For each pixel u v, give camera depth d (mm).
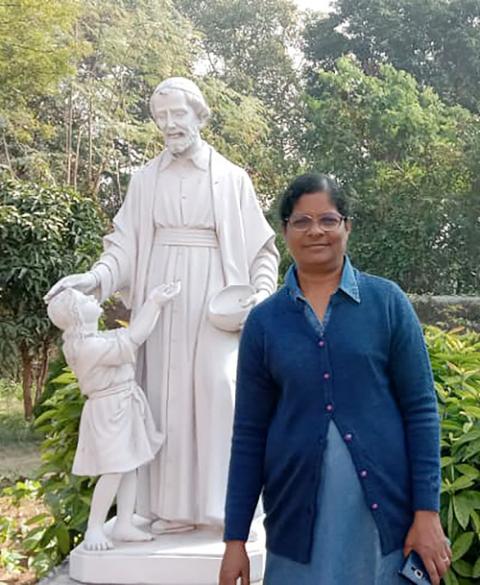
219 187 3691
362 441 2209
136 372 3697
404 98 16750
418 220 15469
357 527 2213
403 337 2273
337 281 2357
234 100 21312
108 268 3637
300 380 2246
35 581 5391
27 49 10789
